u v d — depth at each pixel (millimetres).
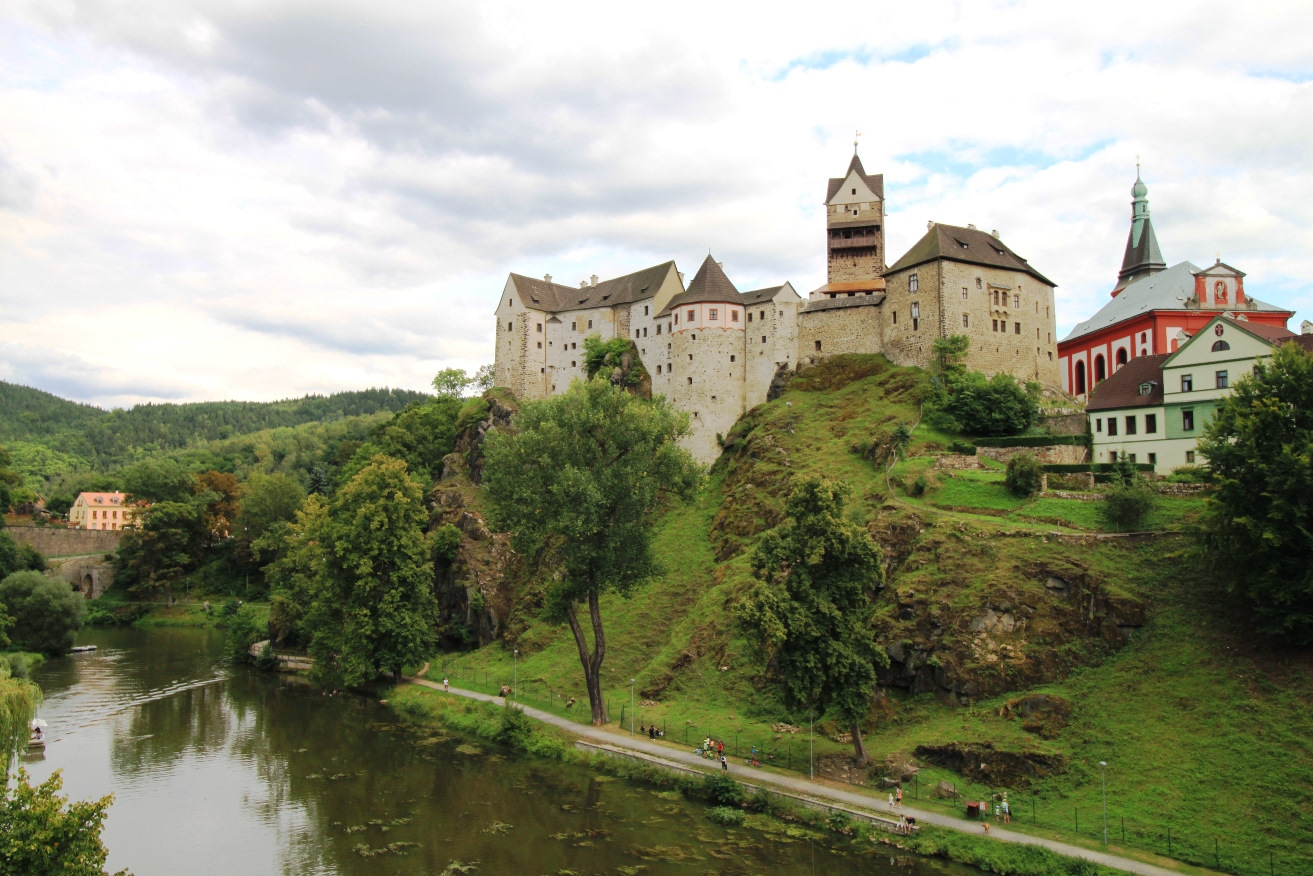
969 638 56438
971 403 87562
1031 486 70812
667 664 71875
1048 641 55156
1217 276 99750
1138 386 78250
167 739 69688
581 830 49719
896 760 51750
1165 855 40812
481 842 48469
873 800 49406
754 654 53469
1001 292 103750
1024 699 52125
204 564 152750
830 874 43375
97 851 32781
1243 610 52594
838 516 55375
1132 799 44500
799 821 49031
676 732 62531
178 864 46344
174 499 154125
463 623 96375
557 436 68000
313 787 57906
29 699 44469
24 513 191875
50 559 143625
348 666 82312
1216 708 47812
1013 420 86750
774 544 55156
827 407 100500
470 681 83062
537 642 85062
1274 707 46469
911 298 103500
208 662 104188
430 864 45844
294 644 107562
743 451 100688
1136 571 57938
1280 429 50844
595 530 66250
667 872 44250
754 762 56000
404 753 65062
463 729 70250
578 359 130125
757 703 64000
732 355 111750
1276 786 42438
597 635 67500
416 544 86812
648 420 69000
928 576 61406
